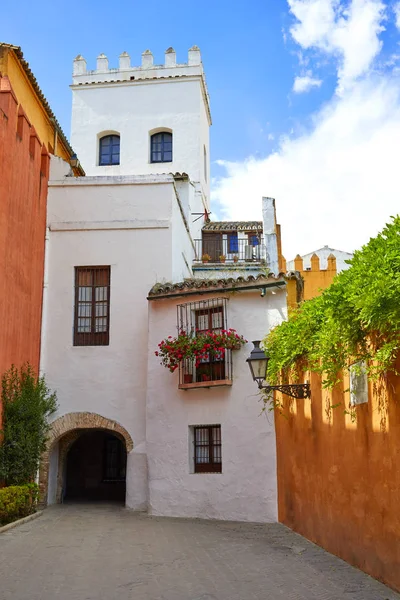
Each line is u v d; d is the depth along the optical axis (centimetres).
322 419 941
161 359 1469
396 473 660
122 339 1562
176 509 1372
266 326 1366
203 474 1362
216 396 1377
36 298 1536
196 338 1390
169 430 1423
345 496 827
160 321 1491
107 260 1611
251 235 2661
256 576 753
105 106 3058
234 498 1311
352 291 677
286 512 1198
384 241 641
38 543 981
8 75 1484
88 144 3036
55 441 1529
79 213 1641
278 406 1238
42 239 1595
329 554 878
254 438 1319
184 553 906
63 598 656
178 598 656
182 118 3011
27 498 1291
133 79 3052
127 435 1509
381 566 699
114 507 1523
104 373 1550
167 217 1627
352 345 739
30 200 1495
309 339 944
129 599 652
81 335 1584
